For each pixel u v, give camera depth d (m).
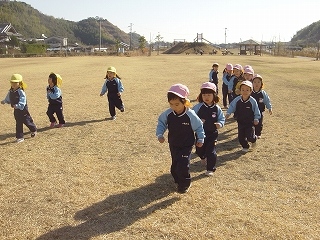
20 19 144.88
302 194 4.85
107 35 181.00
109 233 3.79
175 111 4.76
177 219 4.08
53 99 8.75
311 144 7.36
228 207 4.38
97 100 13.29
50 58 49.00
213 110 5.68
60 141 7.56
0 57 53.66
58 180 5.27
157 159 6.31
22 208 4.38
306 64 35.62
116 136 8.01
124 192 4.82
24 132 8.41
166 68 29.53
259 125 7.71
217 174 5.60
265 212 4.27
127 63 36.00
